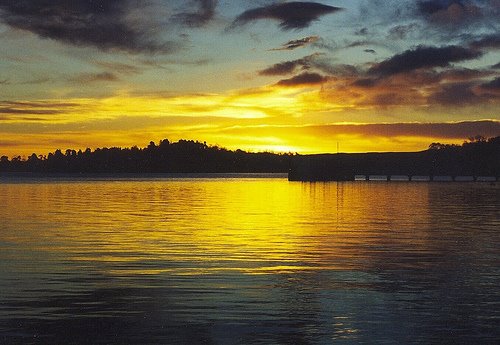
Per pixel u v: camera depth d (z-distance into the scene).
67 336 12.80
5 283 18.09
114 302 15.77
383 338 12.70
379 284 18.23
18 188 106.44
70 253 24.08
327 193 83.12
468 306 15.45
